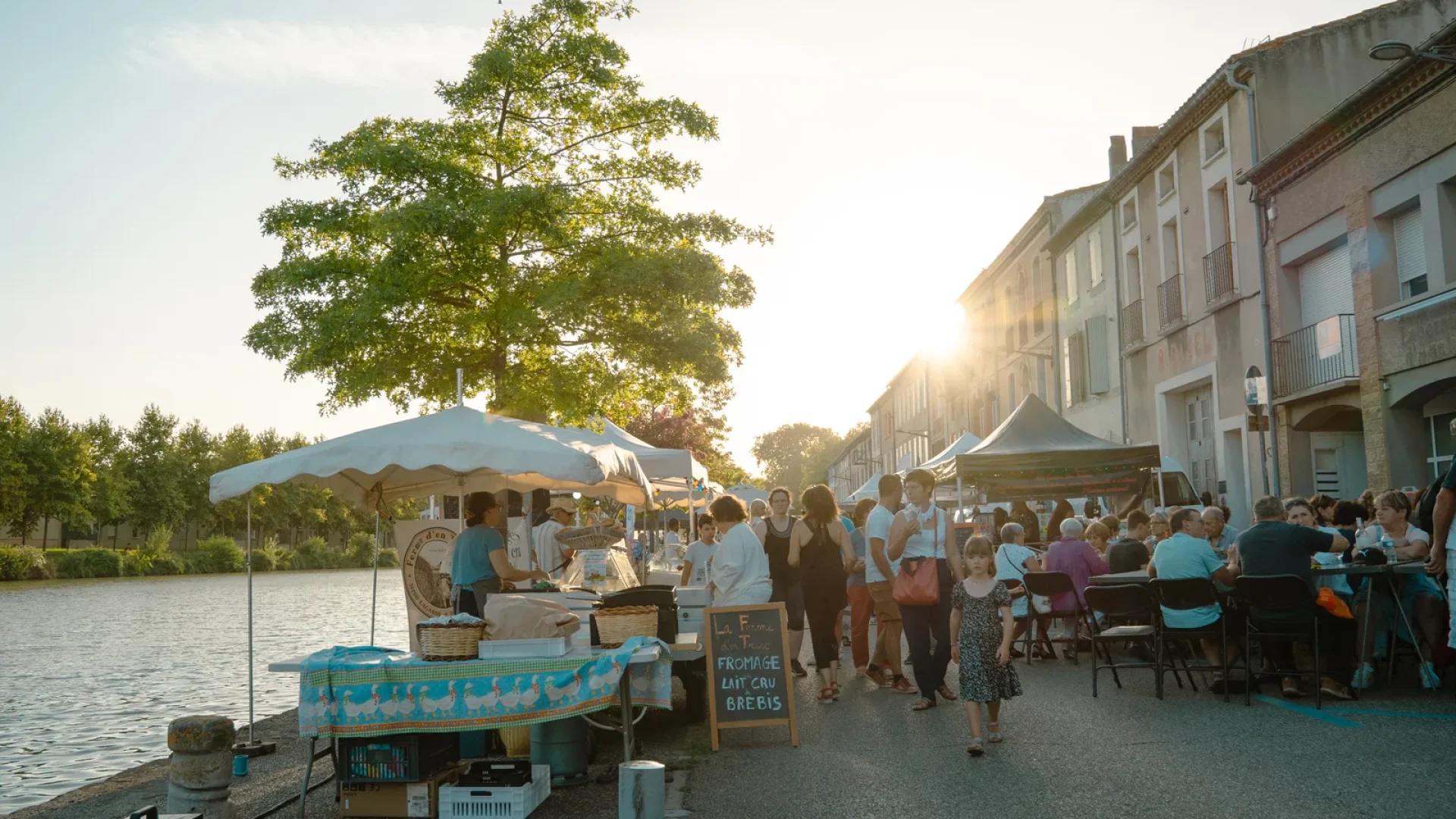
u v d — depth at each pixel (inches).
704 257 723.4
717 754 327.6
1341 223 788.0
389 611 1469.0
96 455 3282.5
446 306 719.7
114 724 512.7
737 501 374.0
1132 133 1391.5
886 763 299.9
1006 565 521.7
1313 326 830.5
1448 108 668.7
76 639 1034.1
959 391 2223.2
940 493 1063.0
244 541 4069.9
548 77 724.0
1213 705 368.8
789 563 419.2
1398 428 736.3
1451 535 287.0
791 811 253.0
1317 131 788.0
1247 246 936.3
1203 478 1066.1
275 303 709.9
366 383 685.3
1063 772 278.2
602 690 259.4
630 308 724.7
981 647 305.9
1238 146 948.0
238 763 331.0
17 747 456.4
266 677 692.7
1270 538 374.6
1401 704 349.7
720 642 343.0
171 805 254.2
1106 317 1300.4
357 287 693.9
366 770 257.6
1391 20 930.1
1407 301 687.7
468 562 378.0
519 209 684.7
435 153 703.7
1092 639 410.3
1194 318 1047.6
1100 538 589.3
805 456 6727.4
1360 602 397.1
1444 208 681.6
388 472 446.0
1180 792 251.8
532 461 317.4
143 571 3257.9
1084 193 1507.1
